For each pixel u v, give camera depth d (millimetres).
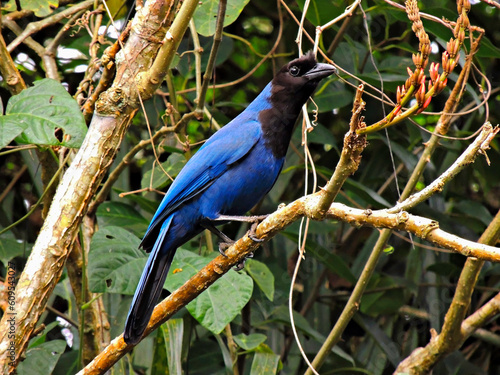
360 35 13734
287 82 8930
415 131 12242
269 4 14375
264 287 10133
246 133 8797
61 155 9250
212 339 12055
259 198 9180
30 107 7375
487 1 8188
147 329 7199
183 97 12836
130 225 11109
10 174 13414
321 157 13992
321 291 12867
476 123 13734
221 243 8781
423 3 11805
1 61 8617
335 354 12023
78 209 7188
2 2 12859
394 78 10688
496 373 12617
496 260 5516
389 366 12312
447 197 13508
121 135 7375
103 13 10852
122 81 7355
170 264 8570
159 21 7379
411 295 13344
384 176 13320
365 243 13172
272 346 11758
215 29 9680
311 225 12227
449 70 5203
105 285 8414
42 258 7051
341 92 12203
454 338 9703
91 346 9586
